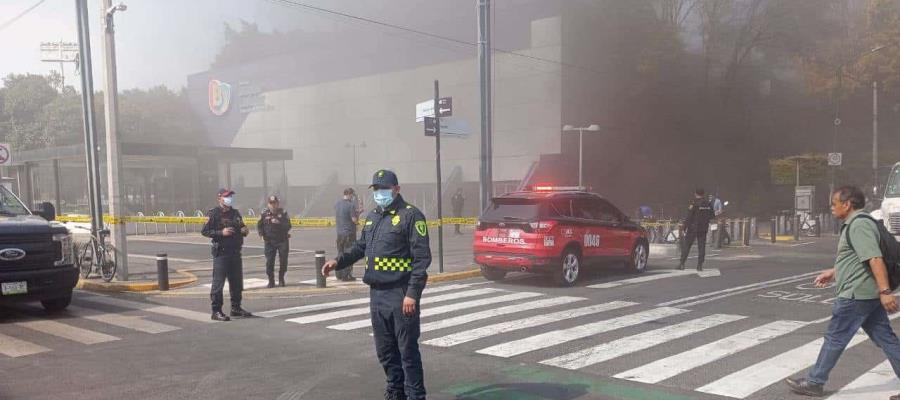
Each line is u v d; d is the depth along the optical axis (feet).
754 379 18.99
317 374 20.13
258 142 179.73
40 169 105.81
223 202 29.40
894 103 135.74
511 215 39.11
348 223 40.86
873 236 16.14
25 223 30.14
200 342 24.71
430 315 29.71
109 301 35.35
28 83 184.55
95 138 43.32
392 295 16.06
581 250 39.83
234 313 29.99
